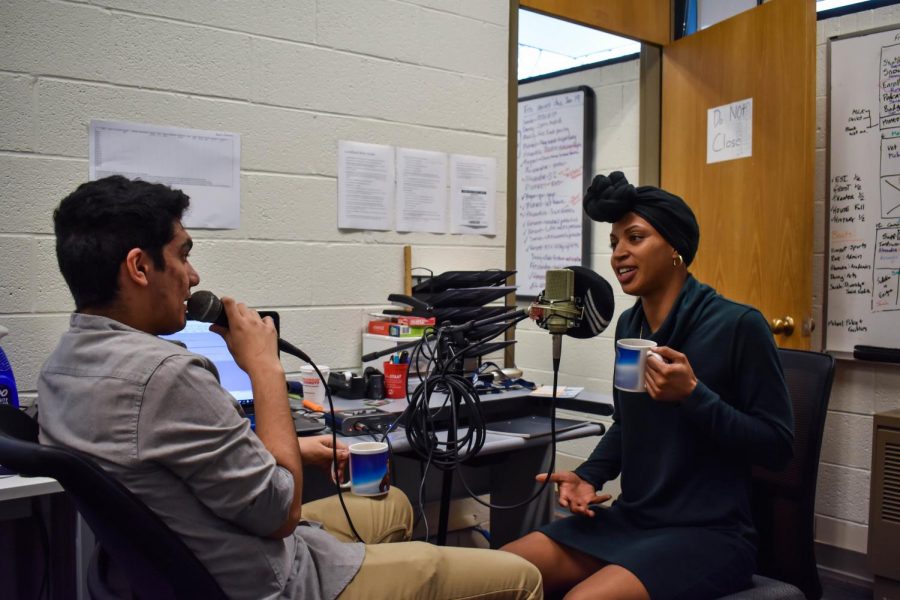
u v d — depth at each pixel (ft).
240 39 6.79
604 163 11.28
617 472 5.34
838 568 8.78
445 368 4.87
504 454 7.34
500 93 8.67
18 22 5.77
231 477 3.05
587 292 4.88
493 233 8.68
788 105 8.39
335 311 7.45
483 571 3.91
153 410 2.94
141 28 6.29
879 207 8.38
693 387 4.25
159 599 3.14
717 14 9.89
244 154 6.85
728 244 9.18
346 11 7.41
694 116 9.66
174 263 3.37
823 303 8.86
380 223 7.73
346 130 7.46
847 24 8.66
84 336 3.13
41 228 5.92
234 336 3.86
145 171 6.35
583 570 4.56
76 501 3.01
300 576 3.49
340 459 4.87
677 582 4.04
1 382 4.95
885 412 7.77
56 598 5.71
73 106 6.01
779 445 4.33
